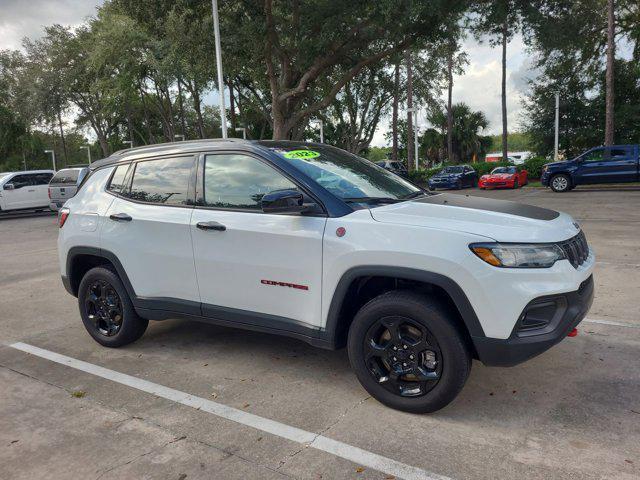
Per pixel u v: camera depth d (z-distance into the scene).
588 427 2.93
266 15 18.23
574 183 19.97
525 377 3.62
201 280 3.83
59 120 45.56
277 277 3.46
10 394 3.64
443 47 20.91
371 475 2.55
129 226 4.16
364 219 3.16
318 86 24.52
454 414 3.13
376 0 16.31
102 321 4.61
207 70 21.81
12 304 6.29
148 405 3.39
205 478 2.57
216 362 4.11
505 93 35.41
